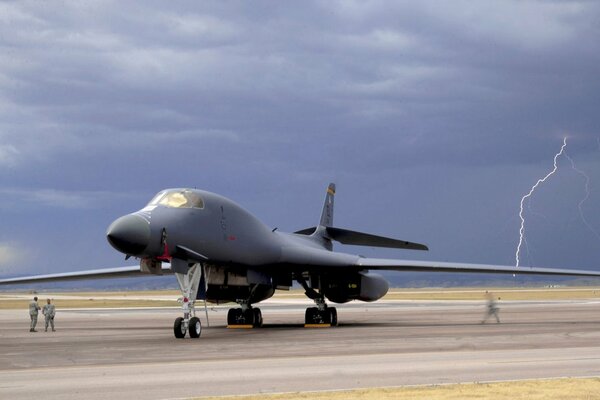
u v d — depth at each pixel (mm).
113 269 64000
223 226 53188
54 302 167750
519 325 58781
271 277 61219
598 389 24531
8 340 48938
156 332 56281
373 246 69625
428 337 45875
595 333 48188
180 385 25875
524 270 63656
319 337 47250
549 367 30016
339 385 25734
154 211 48625
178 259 49688
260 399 23078
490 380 26672
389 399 22859
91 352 38344
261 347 40094
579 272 64500
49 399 23344
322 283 64188
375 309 107250
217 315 94812
